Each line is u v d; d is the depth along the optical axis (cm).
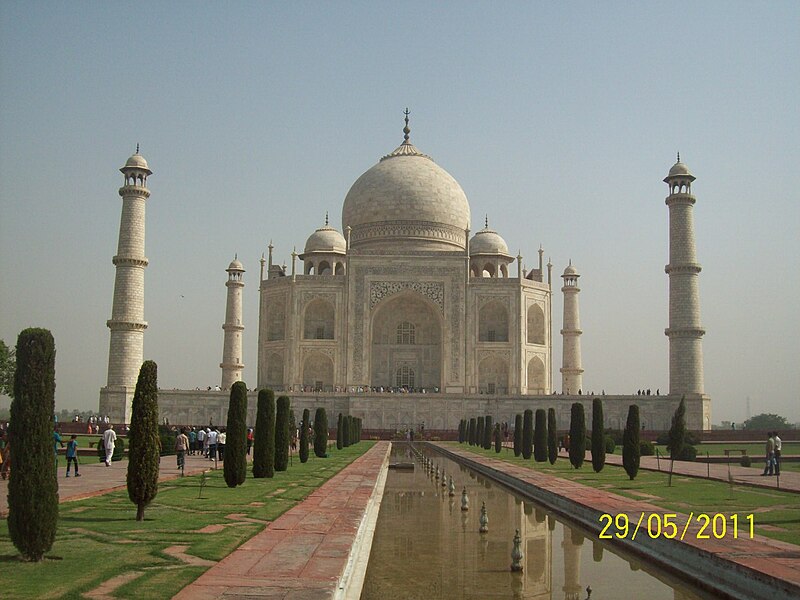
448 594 2366
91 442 8350
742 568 2211
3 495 3759
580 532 3469
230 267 13650
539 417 7212
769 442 5409
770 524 3077
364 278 13350
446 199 14962
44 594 1864
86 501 3566
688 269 11669
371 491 4188
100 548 2420
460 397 11825
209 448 6812
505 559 2866
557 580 2555
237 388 4453
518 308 13362
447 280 13375
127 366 11075
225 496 3888
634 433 5222
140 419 3042
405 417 11819
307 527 2877
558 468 6312
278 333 13762
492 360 13612
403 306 13950
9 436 2297
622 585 2488
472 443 10425
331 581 2002
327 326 13850
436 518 3859
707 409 11588
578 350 14162
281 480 4869
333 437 11325
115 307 11156
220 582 1986
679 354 11638
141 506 3017
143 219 11369
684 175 11700
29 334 2334
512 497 4834
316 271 14788
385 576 2581
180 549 2409
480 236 15238
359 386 13088
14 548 2419
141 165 11294
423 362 13862
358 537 2838
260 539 2609
